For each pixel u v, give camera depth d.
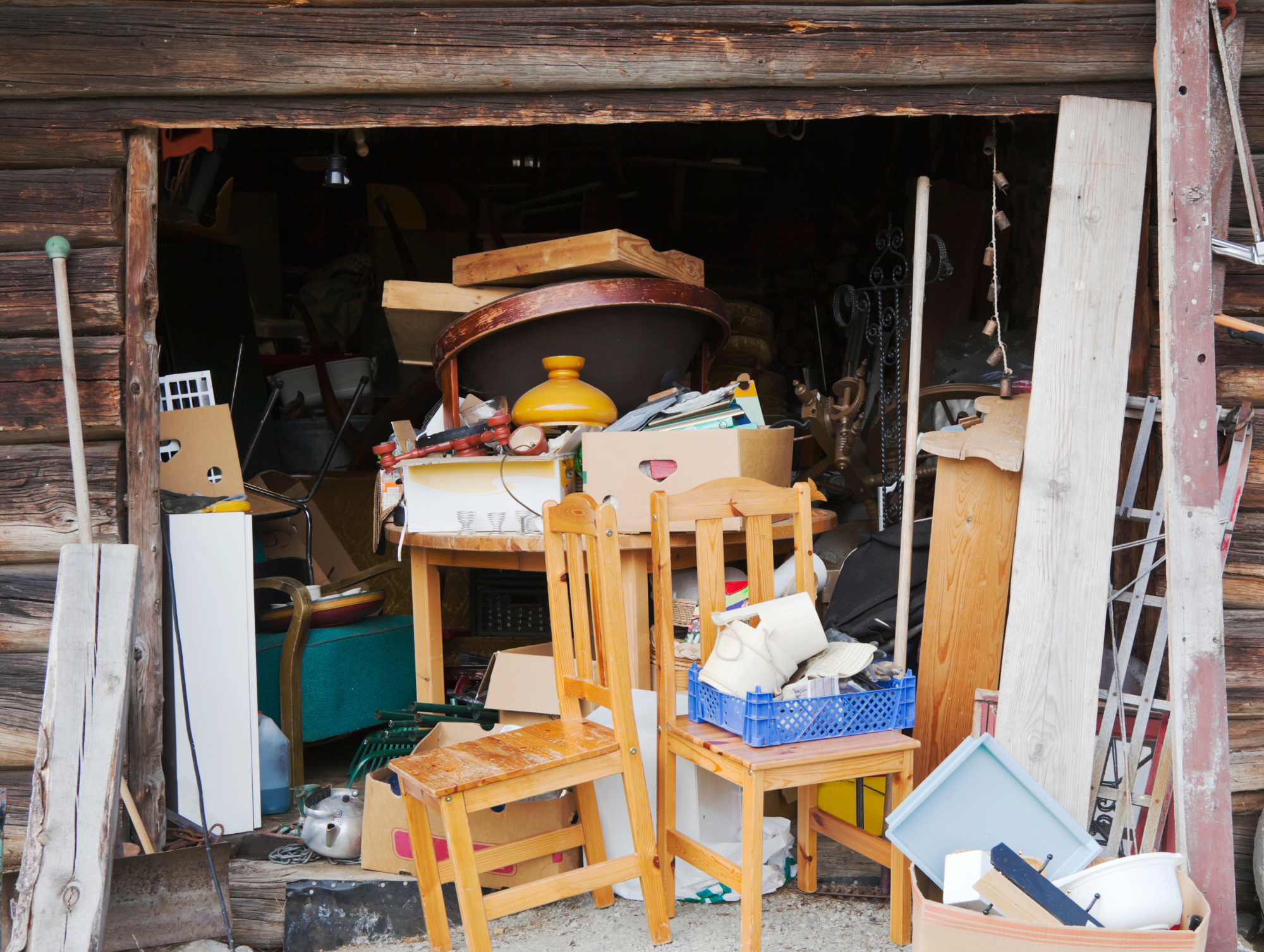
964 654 2.51
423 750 2.55
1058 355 2.46
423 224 5.67
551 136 5.60
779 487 2.50
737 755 2.09
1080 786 2.37
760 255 5.66
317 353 4.70
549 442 2.75
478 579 3.93
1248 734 2.57
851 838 2.36
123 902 2.26
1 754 2.46
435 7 2.50
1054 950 1.88
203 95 2.46
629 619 2.63
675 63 2.48
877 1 2.54
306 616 3.05
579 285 2.90
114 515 2.43
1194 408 2.31
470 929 2.01
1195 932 1.87
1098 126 2.48
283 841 2.63
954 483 2.54
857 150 5.45
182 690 2.64
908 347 4.04
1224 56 2.41
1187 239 2.34
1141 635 2.60
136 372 2.47
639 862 2.22
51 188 2.42
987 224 4.48
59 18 2.39
